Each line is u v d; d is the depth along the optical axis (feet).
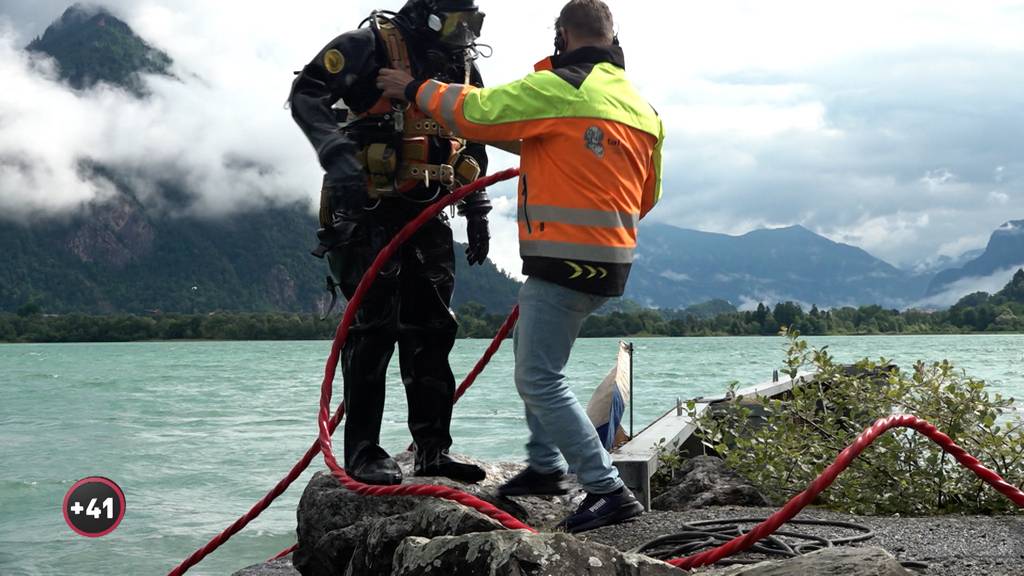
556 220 13.08
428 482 15.44
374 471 15.07
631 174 13.46
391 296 15.37
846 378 22.65
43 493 45.73
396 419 74.79
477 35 15.06
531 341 13.47
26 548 33.94
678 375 148.05
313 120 14.55
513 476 16.52
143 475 50.08
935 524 14.03
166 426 78.59
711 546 13.15
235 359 304.09
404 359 16.08
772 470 20.44
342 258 15.67
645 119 13.70
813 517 15.17
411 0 14.87
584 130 13.00
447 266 15.89
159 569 30.91
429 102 13.65
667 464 23.06
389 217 15.38
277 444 63.05
